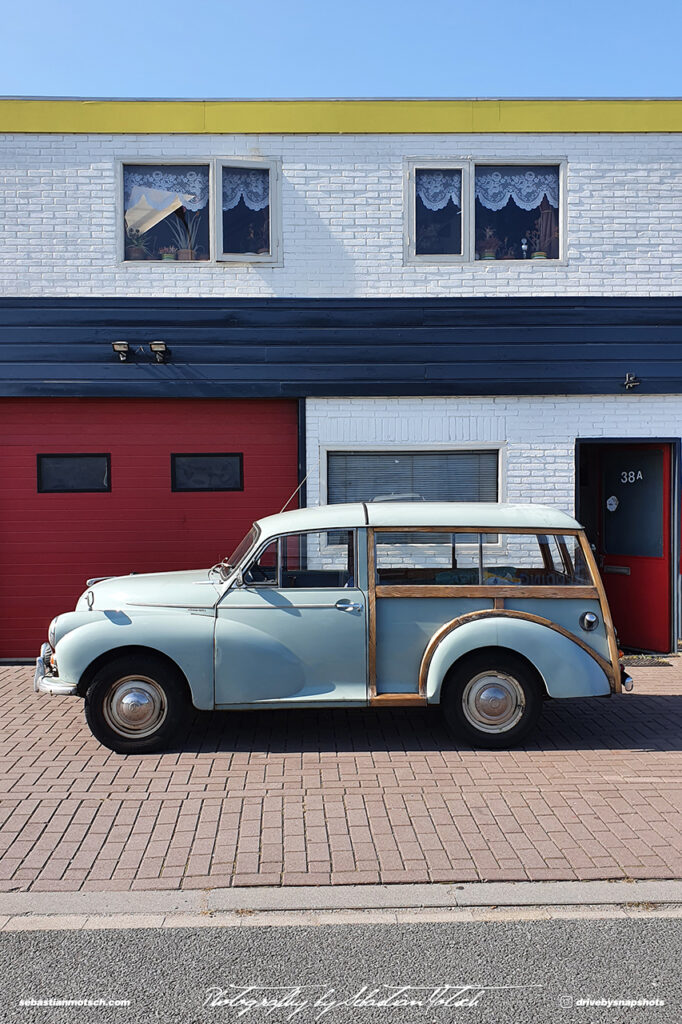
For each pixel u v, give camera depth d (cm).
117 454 922
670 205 928
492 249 935
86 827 476
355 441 923
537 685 613
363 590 611
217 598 609
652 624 955
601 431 931
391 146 920
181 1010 318
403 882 416
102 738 598
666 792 527
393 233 920
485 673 609
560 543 624
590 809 501
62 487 920
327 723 681
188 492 928
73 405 918
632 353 927
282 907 395
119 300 905
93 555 924
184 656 595
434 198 934
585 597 618
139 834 467
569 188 924
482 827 476
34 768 570
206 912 391
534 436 929
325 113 913
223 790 531
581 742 630
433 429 924
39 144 903
